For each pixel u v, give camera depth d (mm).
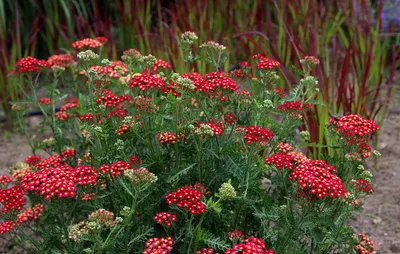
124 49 6152
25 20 6387
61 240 2758
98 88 2809
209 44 2984
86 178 2291
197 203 2232
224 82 2510
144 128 2584
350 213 2461
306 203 2264
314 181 2143
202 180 2664
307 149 3951
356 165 2627
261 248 2100
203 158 2662
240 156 2619
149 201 2633
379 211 3785
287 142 2867
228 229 2707
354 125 2512
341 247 2559
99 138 2678
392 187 4039
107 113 2746
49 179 2225
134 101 2635
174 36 5477
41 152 4836
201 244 2566
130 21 5992
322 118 3791
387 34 5414
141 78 2520
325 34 5734
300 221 2312
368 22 5391
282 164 2363
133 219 2598
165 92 2598
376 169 4281
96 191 2588
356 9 5840
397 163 4340
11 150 4879
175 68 4855
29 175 2316
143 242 2566
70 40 6113
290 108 2688
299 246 2717
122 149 2541
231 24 5688
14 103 3387
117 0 6117
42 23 6488
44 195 2191
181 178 2670
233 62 5824
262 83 2928
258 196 2656
